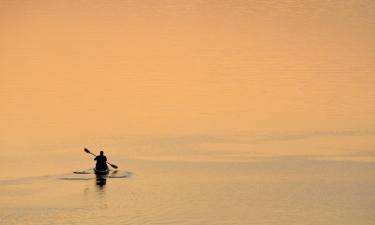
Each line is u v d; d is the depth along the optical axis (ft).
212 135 545.44
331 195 413.39
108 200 409.49
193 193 418.92
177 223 373.81
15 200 410.11
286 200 406.62
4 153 505.25
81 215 384.47
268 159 485.56
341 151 501.15
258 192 420.36
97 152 506.48
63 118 604.90
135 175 455.22
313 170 460.96
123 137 543.39
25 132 561.84
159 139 536.42
